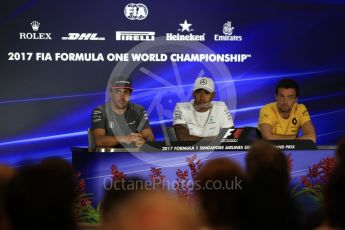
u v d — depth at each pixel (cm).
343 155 823
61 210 645
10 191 638
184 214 415
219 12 2459
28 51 2414
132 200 428
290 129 2172
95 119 1981
